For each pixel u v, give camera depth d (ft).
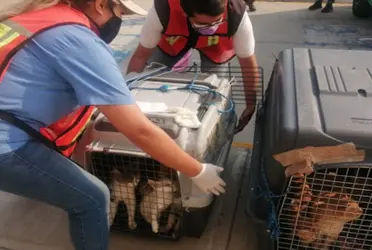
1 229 6.81
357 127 4.83
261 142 6.77
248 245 6.39
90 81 4.03
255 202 5.80
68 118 4.90
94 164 5.92
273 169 5.28
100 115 5.77
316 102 5.37
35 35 4.03
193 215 5.98
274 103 5.92
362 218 5.48
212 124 5.90
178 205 5.95
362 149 4.78
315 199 5.30
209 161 5.84
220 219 6.89
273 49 14.28
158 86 6.63
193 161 4.87
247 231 6.64
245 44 7.30
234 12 6.91
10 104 4.13
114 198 6.11
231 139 6.94
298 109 5.22
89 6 4.32
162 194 5.85
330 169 5.29
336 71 6.07
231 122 7.00
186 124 5.50
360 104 5.25
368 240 5.45
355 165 4.82
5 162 4.28
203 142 5.47
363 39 15.21
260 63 12.98
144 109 5.80
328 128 4.86
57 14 4.16
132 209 6.11
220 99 6.42
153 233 6.29
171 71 7.20
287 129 4.95
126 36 15.11
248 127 9.31
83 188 4.69
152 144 4.37
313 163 4.91
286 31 16.10
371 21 17.25
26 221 6.94
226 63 8.28
